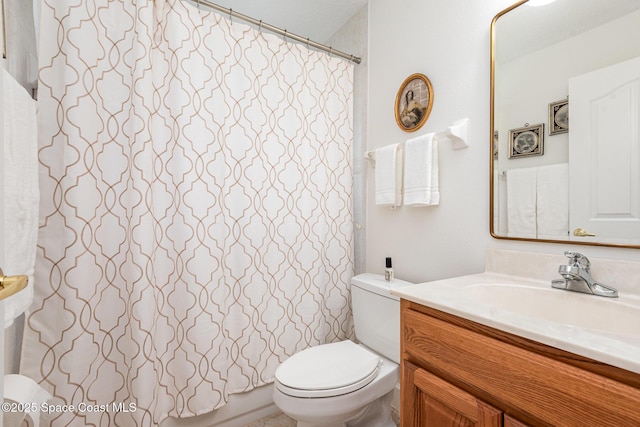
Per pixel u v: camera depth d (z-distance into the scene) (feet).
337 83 5.93
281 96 5.31
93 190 3.87
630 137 2.82
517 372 2.04
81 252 3.76
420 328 2.76
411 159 4.54
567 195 3.21
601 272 2.94
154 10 4.30
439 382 2.56
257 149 5.07
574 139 3.16
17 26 3.59
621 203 2.87
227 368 4.77
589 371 1.77
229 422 4.86
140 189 3.95
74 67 3.71
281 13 6.06
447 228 4.38
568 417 1.81
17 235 2.67
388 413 4.37
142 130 3.98
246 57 4.98
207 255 4.50
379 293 4.50
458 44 4.25
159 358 4.24
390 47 5.36
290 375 3.80
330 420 3.56
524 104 3.52
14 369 3.64
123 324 4.08
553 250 3.32
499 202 3.74
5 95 2.50
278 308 5.26
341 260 5.96
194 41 4.47
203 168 4.50
